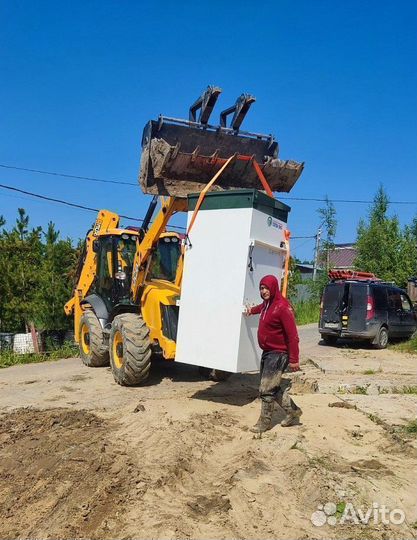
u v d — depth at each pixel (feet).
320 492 15.83
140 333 30.40
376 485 16.48
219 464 18.53
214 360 24.09
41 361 43.88
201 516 14.74
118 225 38.93
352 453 19.26
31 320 48.52
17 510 15.19
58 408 26.17
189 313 25.13
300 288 106.73
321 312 52.80
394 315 51.67
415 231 98.89
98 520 14.49
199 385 31.27
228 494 15.87
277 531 14.02
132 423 22.65
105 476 16.96
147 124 27.22
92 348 37.37
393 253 94.22
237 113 27.84
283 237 25.76
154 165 26.43
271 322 21.26
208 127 27.78
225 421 23.02
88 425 22.61
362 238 97.40
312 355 45.24
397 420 23.12
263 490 16.03
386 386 29.76
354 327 49.80
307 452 18.79
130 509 14.98
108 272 37.01
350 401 26.50
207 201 24.85
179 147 25.90
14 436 21.49
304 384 30.55
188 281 25.29
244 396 28.09
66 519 14.56
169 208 28.22
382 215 98.68
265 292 21.38
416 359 42.80
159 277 35.65
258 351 24.45
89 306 40.14
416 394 28.73
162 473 17.08
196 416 23.58
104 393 29.60
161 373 34.94
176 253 36.78
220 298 24.09
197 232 25.11
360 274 57.52
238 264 23.65
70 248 52.29
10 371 39.24
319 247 102.94
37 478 17.11
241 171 27.99
